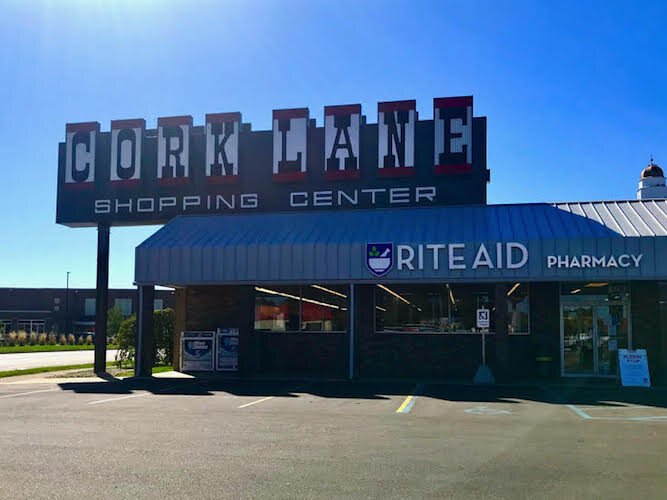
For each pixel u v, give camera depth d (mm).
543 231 19266
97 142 24688
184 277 21078
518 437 10312
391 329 21938
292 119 23203
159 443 9781
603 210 20344
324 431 10859
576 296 20922
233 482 7473
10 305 73812
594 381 19484
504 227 19922
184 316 24250
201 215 23578
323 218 22203
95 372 23406
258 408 13820
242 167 23531
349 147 22656
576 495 6965
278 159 23125
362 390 17328
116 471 7992
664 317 20078
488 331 21297
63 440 10031
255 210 23234
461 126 22016
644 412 13211
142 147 24281
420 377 21250
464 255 19250
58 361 35531
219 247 20938
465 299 21594
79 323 74188
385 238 20156
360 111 22781
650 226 18797
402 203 22156
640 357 18391
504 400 15164
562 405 14305
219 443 9781
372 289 22219
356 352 20328
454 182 21938
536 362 20734
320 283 20469
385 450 9258
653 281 20219
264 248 20641
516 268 18859
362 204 22438
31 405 14445
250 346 21469
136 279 21359
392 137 22391
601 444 9750
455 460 8609
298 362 23031
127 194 24203
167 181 23875
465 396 15938
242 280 20688
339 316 22891
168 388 18172
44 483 7430
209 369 23266
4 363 33469
